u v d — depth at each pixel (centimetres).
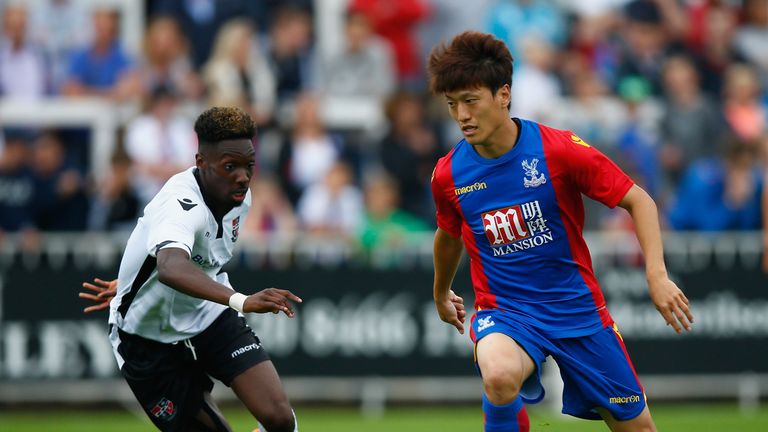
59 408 3303
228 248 1758
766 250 3466
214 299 1521
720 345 3444
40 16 4247
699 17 4628
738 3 4825
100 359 3284
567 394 1770
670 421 3219
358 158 4053
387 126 3962
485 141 1680
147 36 4181
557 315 1733
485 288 1783
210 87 4066
